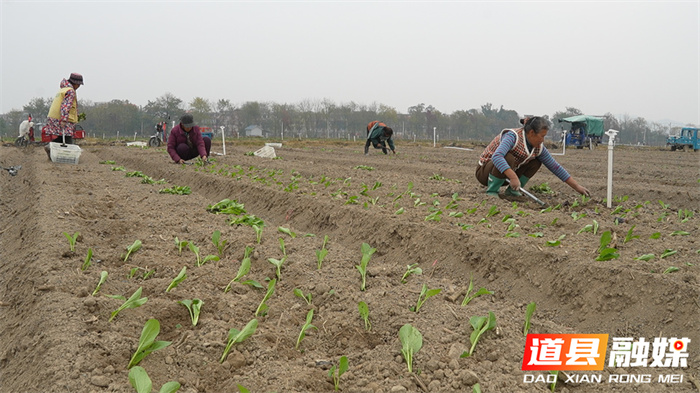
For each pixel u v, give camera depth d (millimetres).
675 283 3668
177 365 2936
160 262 4504
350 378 2924
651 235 5105
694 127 39406
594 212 6863
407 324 3154
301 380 2824
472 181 12016
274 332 3367
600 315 3852
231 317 3535
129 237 5297
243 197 9086
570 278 4168
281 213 7863
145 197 7965
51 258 4375
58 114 12977
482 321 3268
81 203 6852
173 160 13617
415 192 8703
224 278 4219
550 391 2916
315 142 42562
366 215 6383
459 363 3004
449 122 75000
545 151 7633
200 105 64875
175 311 3523
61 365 2697
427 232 5484
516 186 7262
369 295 3857
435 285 4180
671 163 20844
